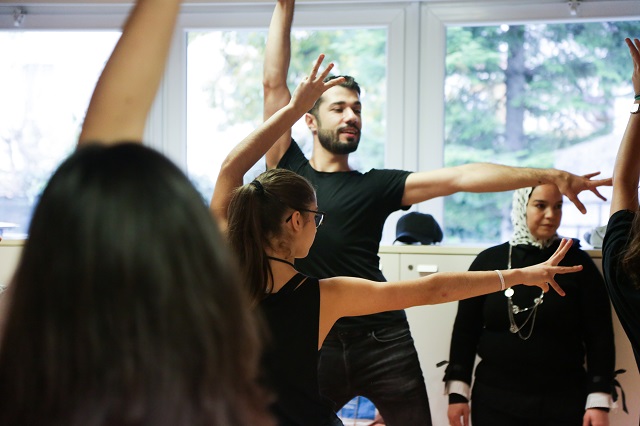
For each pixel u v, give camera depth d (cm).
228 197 182
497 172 223
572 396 240
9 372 57
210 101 324
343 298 153
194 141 326
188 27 320
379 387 234
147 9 85
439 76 312
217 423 59
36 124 326
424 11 312
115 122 83
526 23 306
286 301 149
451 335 264
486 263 259
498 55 309
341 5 314
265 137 183
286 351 146
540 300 244
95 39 324
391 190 236
